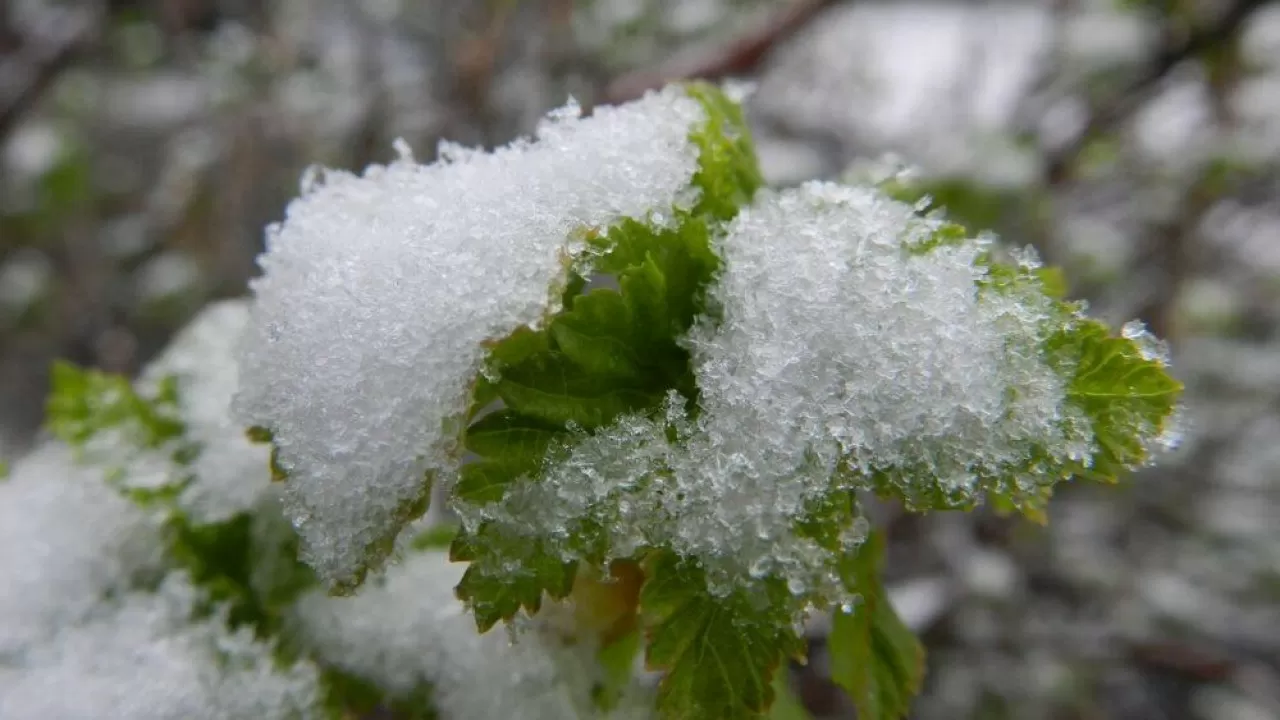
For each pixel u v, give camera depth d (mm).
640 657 122
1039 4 446
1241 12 320
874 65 496
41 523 127
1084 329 98
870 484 97
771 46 257
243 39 387
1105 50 358
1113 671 384
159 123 532
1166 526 431
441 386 98
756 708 96
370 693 121
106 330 474
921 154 335
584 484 98
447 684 121
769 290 102
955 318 99
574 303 101
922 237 103
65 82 489
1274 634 396
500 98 359
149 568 124
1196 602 397
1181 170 395
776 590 97
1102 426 96
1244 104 384
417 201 104
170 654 120
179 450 130
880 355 99
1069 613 386
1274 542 416
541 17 373
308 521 99
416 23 395
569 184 104
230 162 415
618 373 102
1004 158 299
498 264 99
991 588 320
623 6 354
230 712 118
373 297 100
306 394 100
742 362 100
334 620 123
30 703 116
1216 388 428
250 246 423
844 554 106
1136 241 415
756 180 114
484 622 97
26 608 121
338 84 379
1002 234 334
